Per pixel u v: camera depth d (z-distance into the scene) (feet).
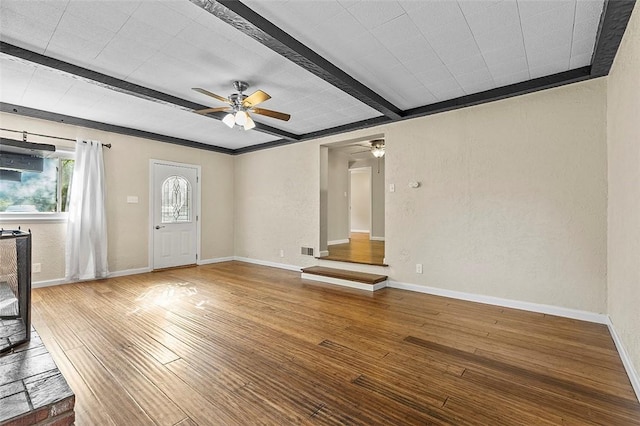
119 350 7.85
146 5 6.75
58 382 5.09
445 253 12.84
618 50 7.87
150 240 17.85
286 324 9.73
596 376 6.65
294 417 5.33
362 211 36.76
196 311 10.96
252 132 17.30
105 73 9.97
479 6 6.80
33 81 10.55
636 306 6.30
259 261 20.67
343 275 14.87
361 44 8.29
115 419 5.23
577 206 10.04
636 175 6.36
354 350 7.91
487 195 11.80
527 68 9.66
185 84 10.80
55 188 14.62
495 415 5.39
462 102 11.89
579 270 10.01
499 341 8.43
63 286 14.24
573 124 10.11
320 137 17.34
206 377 6.59
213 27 7.57
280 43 7.66
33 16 7.09
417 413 5.44
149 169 17.83
